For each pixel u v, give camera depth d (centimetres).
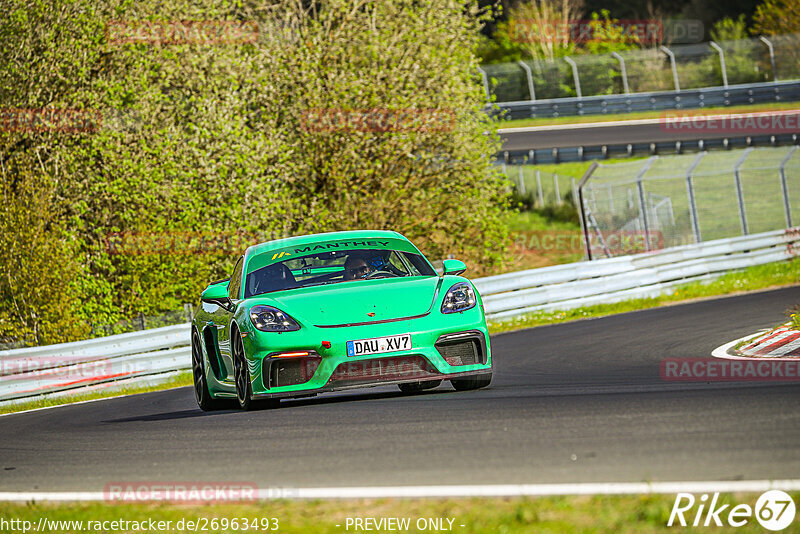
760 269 7544
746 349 3497
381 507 1474
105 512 1633
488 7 8912
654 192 11569
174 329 5484
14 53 7619
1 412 4550
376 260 2933
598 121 16325
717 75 17462
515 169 13900
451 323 2591
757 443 1686
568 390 2623
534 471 1612
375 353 2516
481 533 1302
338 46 8406
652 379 2817
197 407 3434
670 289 6962
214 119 7869
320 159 8438
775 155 12156
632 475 1534
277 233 8119
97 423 3064
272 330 2547
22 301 6812
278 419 2466
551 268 6525
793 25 19488
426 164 8550
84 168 7769
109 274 7906
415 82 8500
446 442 1928
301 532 1387
